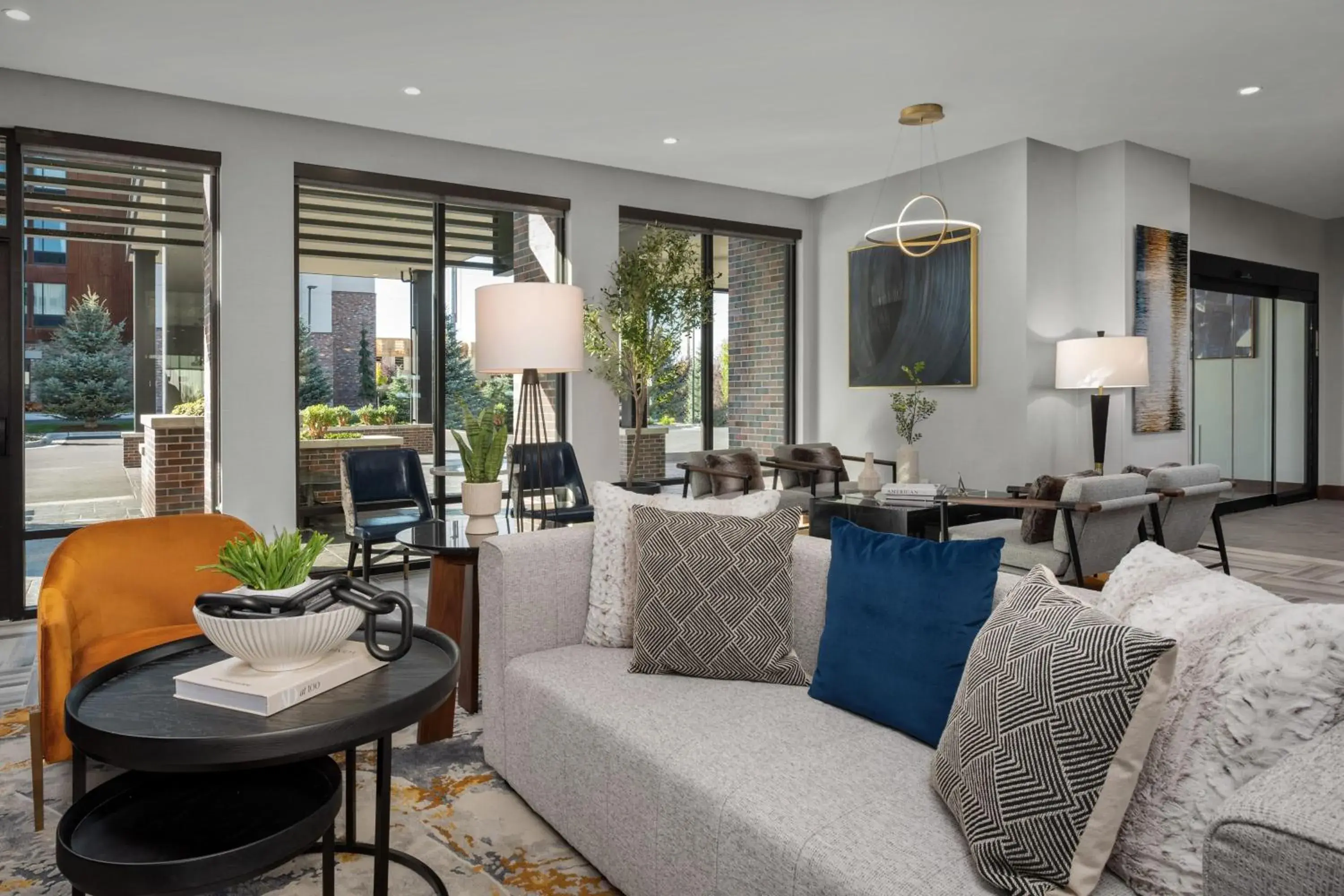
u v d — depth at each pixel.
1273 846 0.86
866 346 6.79
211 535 2.82
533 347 3.07
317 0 3.57
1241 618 1.26
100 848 1.42
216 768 1.46
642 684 2.12
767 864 1.45
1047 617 1.36
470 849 2.10
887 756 1.68
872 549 1.97
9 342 4.39
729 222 6.80
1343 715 1.08
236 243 4.88
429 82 4.52
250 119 4.91
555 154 5.87
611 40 4.00
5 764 2.60
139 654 1.89
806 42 4.04
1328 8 3.72
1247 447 8.08
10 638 4.10
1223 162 6.31
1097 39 4.03
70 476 4.61
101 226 4.65
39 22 3.74
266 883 1.94
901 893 1.26
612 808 1.88
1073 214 5.91
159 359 4.83
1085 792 1.18
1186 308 6.12
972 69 4.39
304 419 5.28
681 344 6.32
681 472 6.82
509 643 2.39
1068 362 5.46
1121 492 3.86
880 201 6.66
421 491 4.89
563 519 4.71
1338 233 8.62
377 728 1.54
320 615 1.64
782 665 2.11
